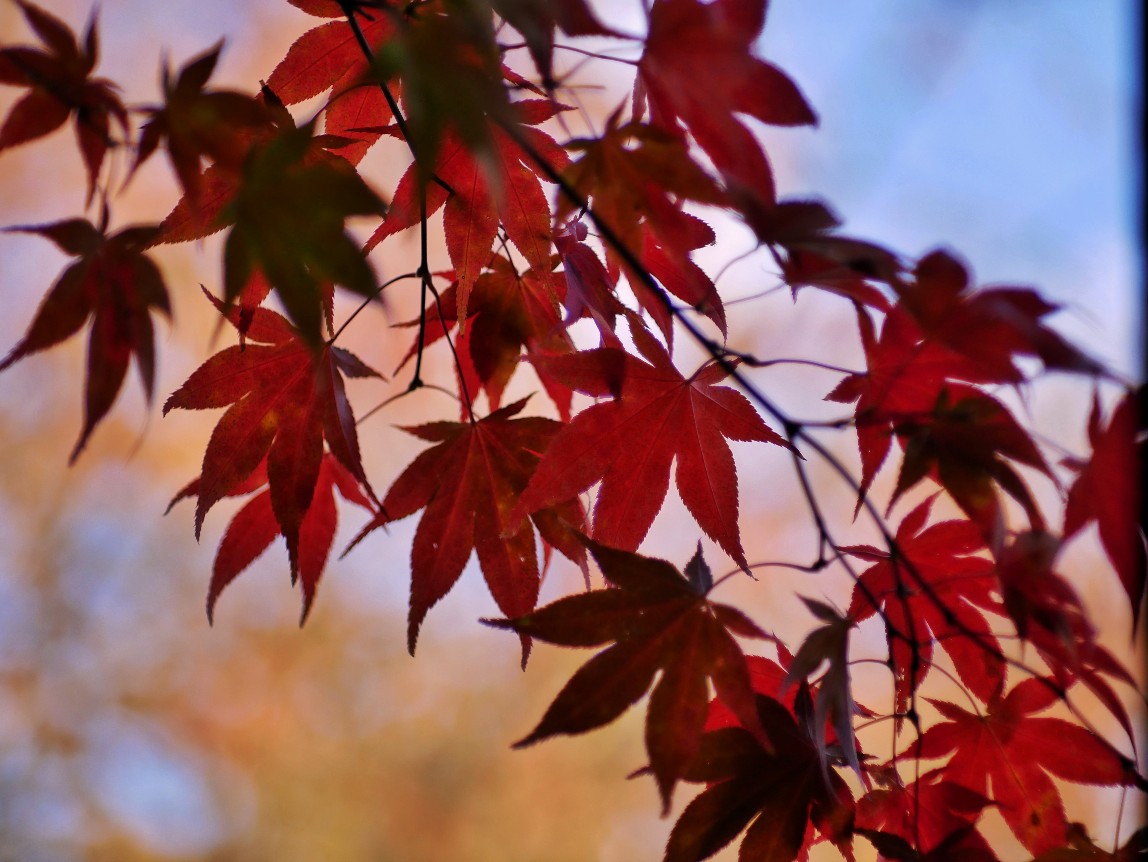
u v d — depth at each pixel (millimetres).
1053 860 833
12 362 829
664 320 839
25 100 835
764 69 803
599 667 813
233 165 814
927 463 816
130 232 836
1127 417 815
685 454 844
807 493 813
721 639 816
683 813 827
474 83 792
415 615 844
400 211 849
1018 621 818
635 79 825
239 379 848
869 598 818
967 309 802
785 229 806
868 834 828
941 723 849
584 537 823
